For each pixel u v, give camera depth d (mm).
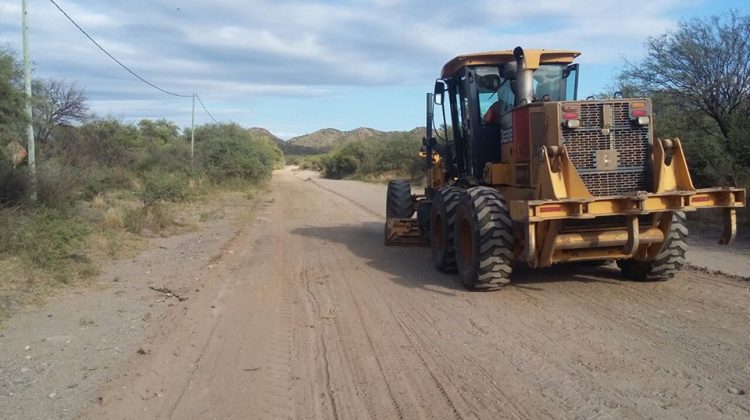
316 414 5156
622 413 4902
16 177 13484
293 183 51156
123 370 6191
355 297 9086
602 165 8492
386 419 5012
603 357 6141
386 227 14047
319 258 12578
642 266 9148
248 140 45250
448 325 7461
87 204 17734
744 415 4801
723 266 10211
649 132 8617
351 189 39500
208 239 15672
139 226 16219
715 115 16359
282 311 8445
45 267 10648
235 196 31656
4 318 8055
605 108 8453
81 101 27328
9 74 12953
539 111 8758
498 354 6375
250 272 11281
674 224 8844
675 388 5340
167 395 5645
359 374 6008
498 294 8852
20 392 5680
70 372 6172
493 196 8898
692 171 15656
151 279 10594
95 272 10719
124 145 31500
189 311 8445
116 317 8164
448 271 10539
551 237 8242
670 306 7879
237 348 6898
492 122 10500
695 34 16359
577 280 9539
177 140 43469
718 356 6043
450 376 5848
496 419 4906
